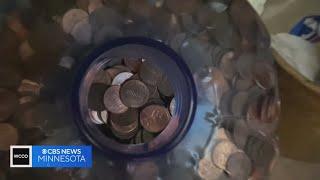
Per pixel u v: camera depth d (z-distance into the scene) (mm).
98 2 187
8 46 180
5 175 181
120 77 191
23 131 179
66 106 179
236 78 199
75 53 182
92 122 184
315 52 250
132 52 187
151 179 185
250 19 213
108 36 184
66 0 186
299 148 270
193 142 189
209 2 200
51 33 182
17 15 183
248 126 201
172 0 194
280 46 247
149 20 190
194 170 190
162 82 191
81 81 180
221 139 193
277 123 225
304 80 227
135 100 191
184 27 193
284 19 278
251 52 207
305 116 249
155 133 189
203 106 190
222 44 199
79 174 182
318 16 274
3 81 178
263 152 209
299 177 278
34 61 179
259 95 205
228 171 194
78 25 183
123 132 189
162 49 187
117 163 183
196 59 192
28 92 178
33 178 181
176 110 189
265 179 211
